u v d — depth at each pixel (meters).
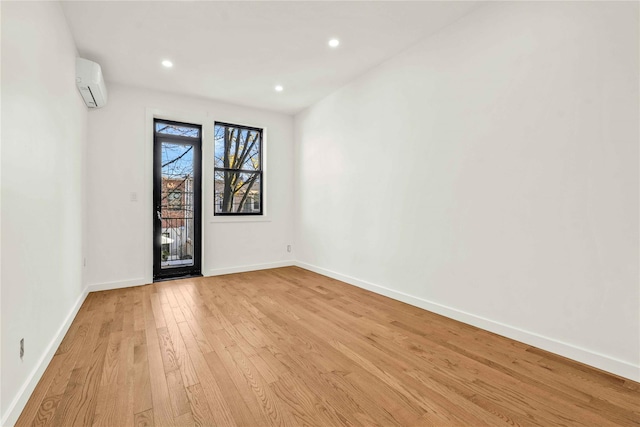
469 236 2.47
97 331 2.30
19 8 1.50
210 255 4.28
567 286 1.92
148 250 3.77
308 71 3.46
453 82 2.59
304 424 1.31
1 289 1.26
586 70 1.84
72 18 2.41
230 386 1.59
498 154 2.28
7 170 1.35
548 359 1.89
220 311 2.77
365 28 2.65
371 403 1.46
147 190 3.77
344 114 3.86
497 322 2.28
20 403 1.37
